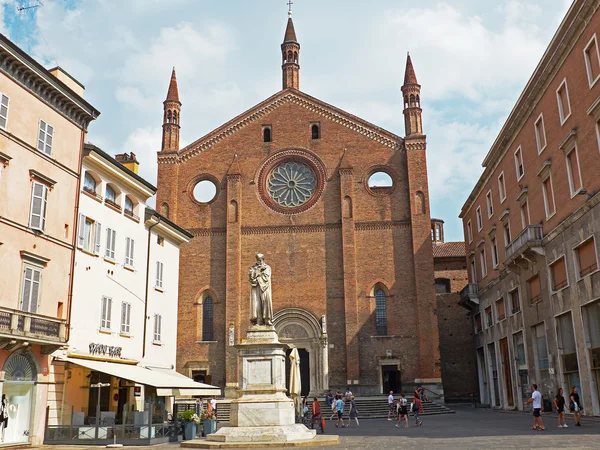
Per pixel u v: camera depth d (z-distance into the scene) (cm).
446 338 6262
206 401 4581
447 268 6625
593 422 3064
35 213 2955
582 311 3262
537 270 3944
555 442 2181
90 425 2952
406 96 5784
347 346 5194
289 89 5916
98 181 3641
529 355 4131
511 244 4238
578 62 3231
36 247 2947
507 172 4634
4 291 2717
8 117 2828
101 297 3547
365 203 5553
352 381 5119
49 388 2995
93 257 3491
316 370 5216
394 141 5672
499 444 2188
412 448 2123
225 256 5516
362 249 5453
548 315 3772
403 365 5181
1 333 2577
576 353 3362
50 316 2945
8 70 2844
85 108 3372
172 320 4616
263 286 2480
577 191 3269
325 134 5775
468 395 6069
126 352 3809
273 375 2358
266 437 2238
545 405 3912
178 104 5972
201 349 5334
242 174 5734
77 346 3259
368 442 2434
